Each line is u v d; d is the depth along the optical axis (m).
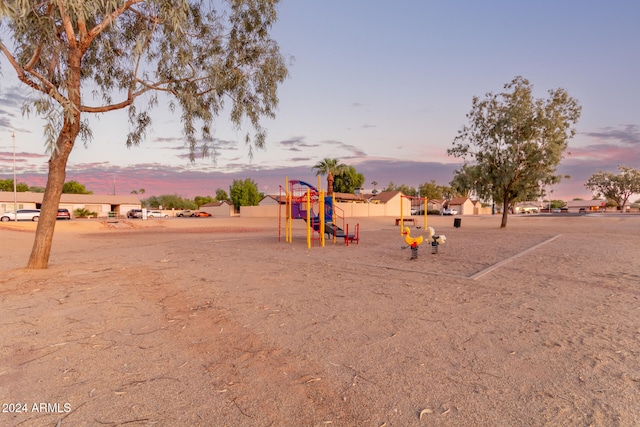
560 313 5.82
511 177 28.53
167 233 28.09
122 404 3.08
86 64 11.62
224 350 4.28
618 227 30.73
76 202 70.38
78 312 5.85
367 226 38.44
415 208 92.94
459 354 4.15
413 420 2.85
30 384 3.44
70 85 9.49
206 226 39.47
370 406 3.05
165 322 5.34
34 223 37.41
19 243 19.03
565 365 3.86
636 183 98.50
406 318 5.53
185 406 3.05
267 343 4.50
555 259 11.95
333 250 15.29
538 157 27.67
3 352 4.21
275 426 2.76
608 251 14.02
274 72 12.85
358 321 5.37
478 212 102.75
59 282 8.23
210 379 3.54
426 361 3.96
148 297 6.83
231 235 25.16
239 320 5.43
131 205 78.88
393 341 4.55
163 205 99.75
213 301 6.53
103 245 17.84
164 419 2.86
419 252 14.38
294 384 3.44
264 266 10.64
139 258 12.41
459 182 30.25
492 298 6.80
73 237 23.88
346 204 54.81
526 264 10.94
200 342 4.54
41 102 8.21
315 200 19.55
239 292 7.24
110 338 4.67
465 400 3.15
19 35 9.02
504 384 3.44
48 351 4.24
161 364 3.89
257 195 80.94
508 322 5.34
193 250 14.98
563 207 131.38
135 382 3.48
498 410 2.99
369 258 12.60
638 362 3.95
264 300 6.61
